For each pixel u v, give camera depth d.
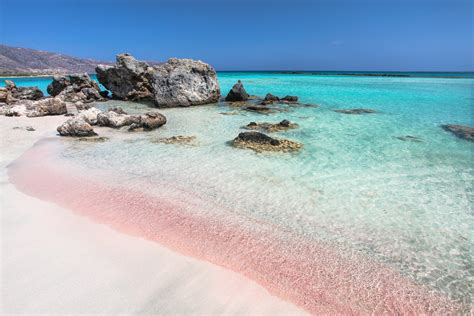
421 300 5.07
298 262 5.95
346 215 7.80
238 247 6.37
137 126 16.97
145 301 4.65
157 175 10.27
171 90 25.02
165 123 18.38
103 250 6.00
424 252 6.38
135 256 5.85
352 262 6.01
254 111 22.58
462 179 10.15
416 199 8.71
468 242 6.73
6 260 5.50
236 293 4.99
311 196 8.82
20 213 7.44
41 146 13.65
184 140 14.55
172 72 25.47
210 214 7.73
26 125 18.16
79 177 10.02
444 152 12.95
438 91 37.06
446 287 5.38
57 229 6.74
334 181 9.88
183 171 10.65
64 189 9.04
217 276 5.40
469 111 22.72
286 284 5.31
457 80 58.84
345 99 29.55
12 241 6.16
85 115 18.25
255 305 4.75
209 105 26.16
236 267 5.71
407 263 6.02
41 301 4.53
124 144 14.06
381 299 5.06
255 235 6.84
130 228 6.94
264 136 13.66
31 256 5.66
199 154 12.50
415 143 14.26
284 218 7.61
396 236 6.93
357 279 5.52
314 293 5.13
